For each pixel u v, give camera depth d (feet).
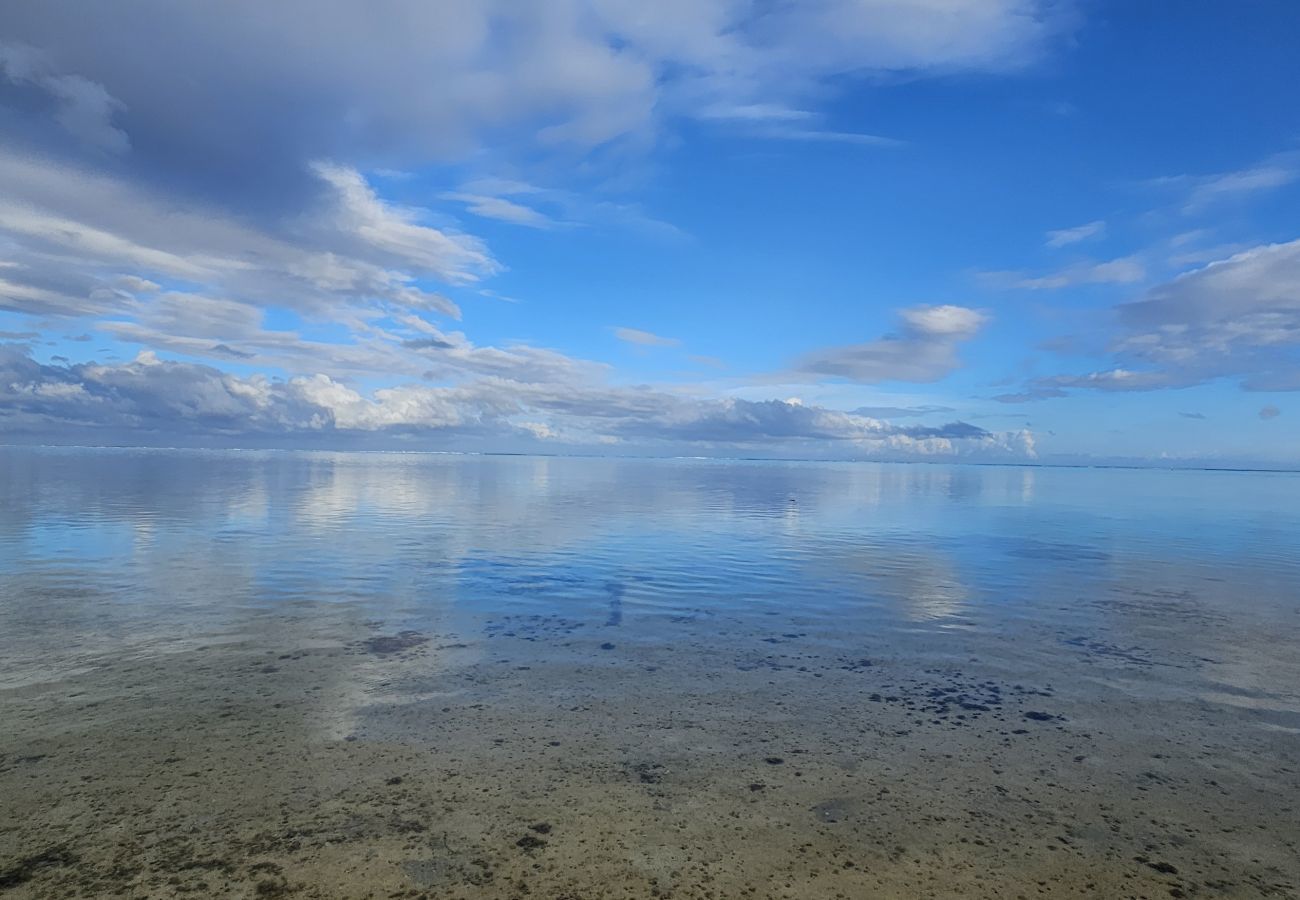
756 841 10.99
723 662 20.39
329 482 113.70
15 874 9.78
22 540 42.63
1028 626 25.20
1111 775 13.48
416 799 12.05
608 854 10.53
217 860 10.19
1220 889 10.02
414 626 24.02
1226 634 24.29
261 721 15.37
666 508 76.89
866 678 19.10
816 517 68.49
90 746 13.94
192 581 31.04
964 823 11.65
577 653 21.11
